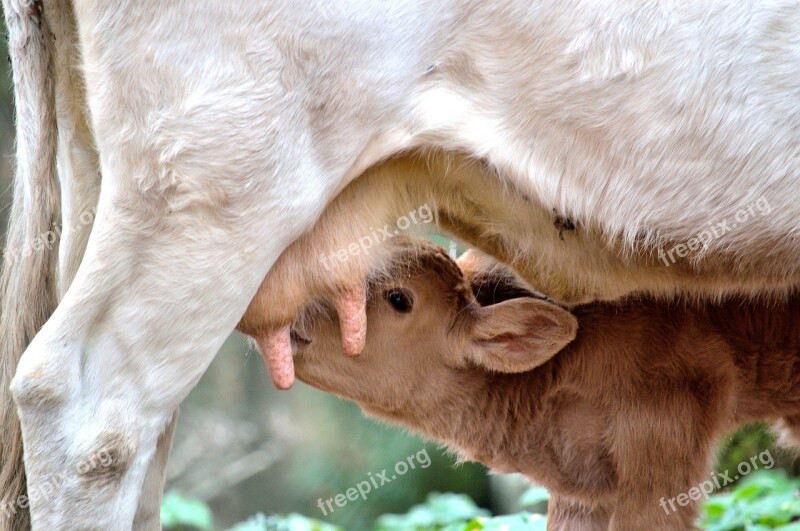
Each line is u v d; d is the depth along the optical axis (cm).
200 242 1172
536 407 1620
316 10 1154
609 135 1232
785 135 1228
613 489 1628
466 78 1228
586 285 1427
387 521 2180
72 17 1284
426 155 1258
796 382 1641
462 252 1848
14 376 1243
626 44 1210
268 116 1161
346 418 4056
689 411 1559
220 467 4094
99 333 1188
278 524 2058
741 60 1212
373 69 1186
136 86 1156
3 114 3050
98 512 1193
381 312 1573
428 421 1641
